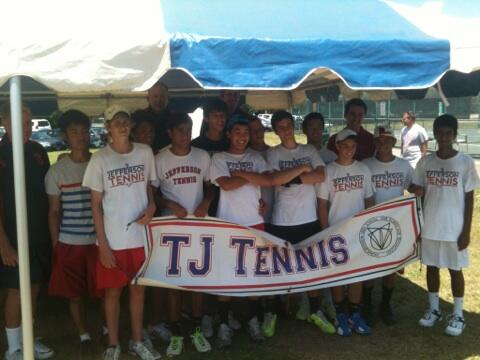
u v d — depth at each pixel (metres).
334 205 3.99
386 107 18.23
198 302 3.91
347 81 3.17
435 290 4.30
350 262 3.95
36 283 3.68
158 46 2.92
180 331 3.95
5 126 3.52
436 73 3.30
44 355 3.81
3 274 3.56
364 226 3.97
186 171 3.70
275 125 3.98
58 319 4.61
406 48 3.24
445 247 4.02
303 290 3.87
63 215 3.65
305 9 3.94
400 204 4.02
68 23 2.98
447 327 4.15
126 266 3.44
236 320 4.34
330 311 4.48
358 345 4.00
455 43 3.30
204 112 4.43
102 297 3.77
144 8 3.52
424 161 4.09
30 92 8.41
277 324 4.40
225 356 3.82
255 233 3.75
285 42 3.09
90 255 3.66
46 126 28.66
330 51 3.15
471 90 5.34
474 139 18.14
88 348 3.84
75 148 3.61
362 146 4.76
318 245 3.92
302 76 3.11
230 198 3.76
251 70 3.05
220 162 3.75
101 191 3.38
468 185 3.91
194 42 2.97
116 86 2.88
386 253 4.02
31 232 3.58
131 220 3.43
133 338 3.74
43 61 2.77
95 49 2.84
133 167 3.42
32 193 3.58
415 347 3.96
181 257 3.65
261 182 3.67
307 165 3.79
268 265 3.81
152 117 4.49
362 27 3.51
